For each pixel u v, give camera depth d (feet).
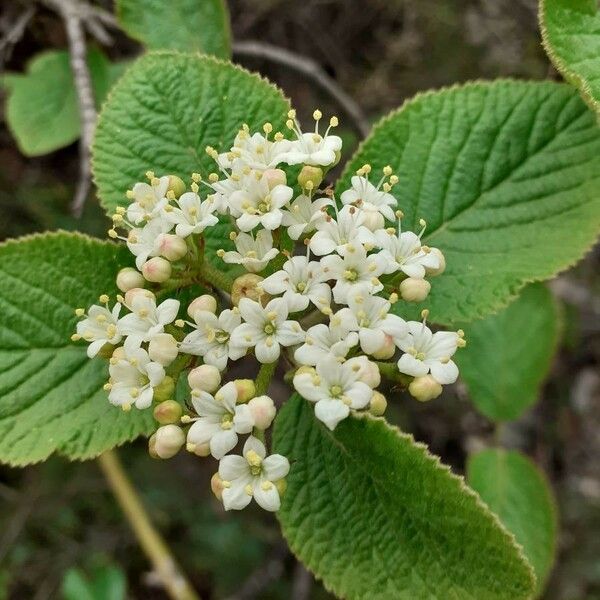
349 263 0.25
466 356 0.41
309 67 0.51
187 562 0.64
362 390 0.24
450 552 0.26
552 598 0.65
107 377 0.29
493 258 0.31
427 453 0.25
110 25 0.46
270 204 0.26
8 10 0.50
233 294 0.26
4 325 0.29
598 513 0.67
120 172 0.31
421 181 0.32
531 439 0.65
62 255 0.30
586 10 0.28
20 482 0.63
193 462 0.65
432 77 0.64
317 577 0.28
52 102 0.45
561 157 0.32
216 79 0.31
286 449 0.29
